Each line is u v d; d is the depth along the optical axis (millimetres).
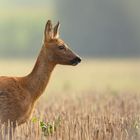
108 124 36156
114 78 105688
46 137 34562
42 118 40062
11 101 36062
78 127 35219
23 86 36812
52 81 102562
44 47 37344
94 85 89812
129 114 42094
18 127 36156
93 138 34031
